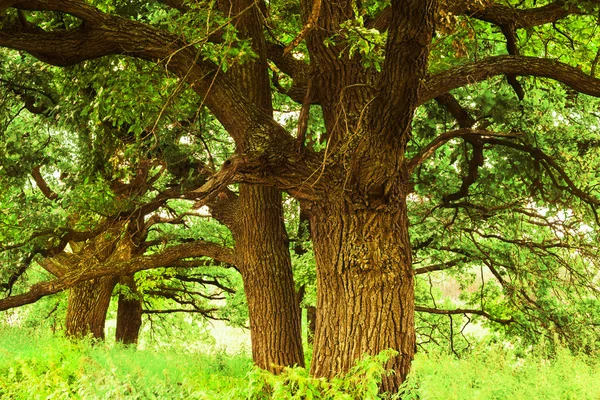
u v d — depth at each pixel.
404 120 8.34
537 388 6.62
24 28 9.02
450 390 6.66
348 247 8.69
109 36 8.98
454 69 10.01
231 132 9.12
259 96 11.07
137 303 23.91
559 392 6.54
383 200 8.71
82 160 15.12
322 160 8.87
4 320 25.16
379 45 8.12
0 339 15.52
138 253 19.08
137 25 9.09
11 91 14.49
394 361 8.51
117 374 9.52
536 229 17.62
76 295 19.19
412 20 7.61
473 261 17.81
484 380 6.86
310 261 15.98
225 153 16.98
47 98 14.35
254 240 11.52
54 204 15.59
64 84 12.23
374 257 8.62
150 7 12.52
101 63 11.23
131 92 10.71
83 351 13.57
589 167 13.55
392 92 8.09
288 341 11.37
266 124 8.91
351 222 8.70
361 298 8.60
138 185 14.25
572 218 14.24
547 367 7.20
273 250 11.51
